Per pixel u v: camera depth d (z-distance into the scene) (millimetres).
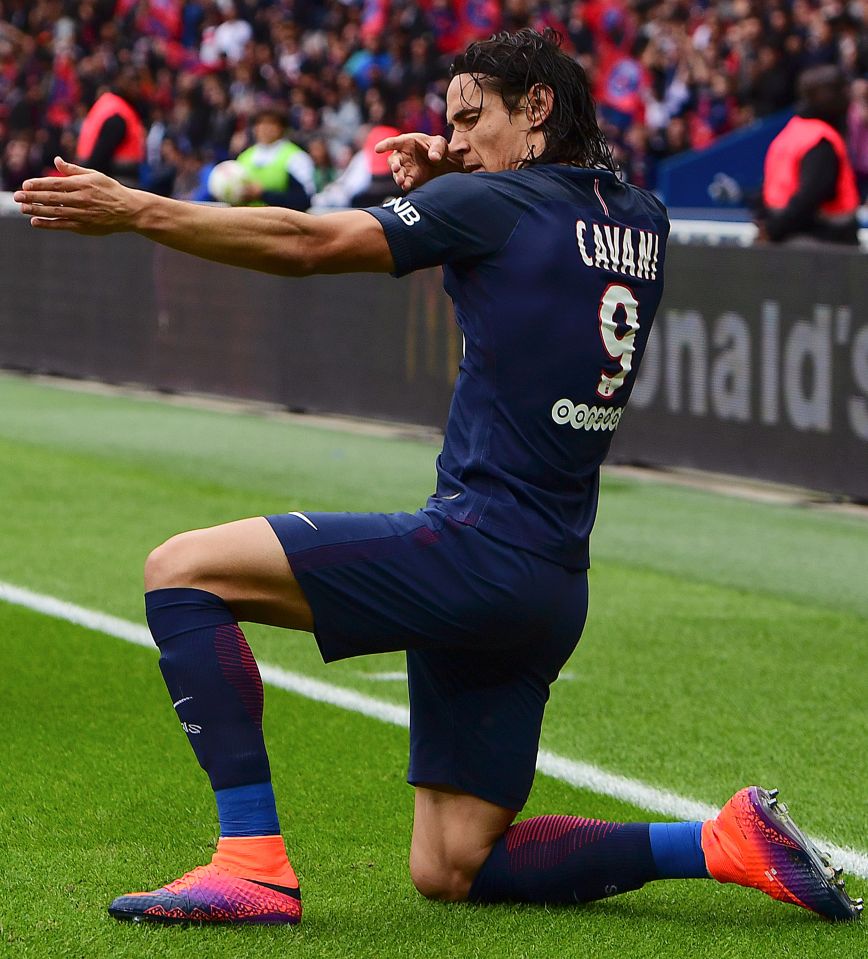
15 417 41125
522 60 11203
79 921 11438
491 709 11523
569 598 11281
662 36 65250
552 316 10859
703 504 30766
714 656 20203
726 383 31625
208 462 34750
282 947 11016
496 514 10922
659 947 11219
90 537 27000
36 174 70625
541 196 10969
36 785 14828
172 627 10953
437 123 61875
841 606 23062
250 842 11250
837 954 11133
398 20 69688
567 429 11031
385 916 11734
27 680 18578
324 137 61031
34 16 84875
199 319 43844
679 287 32469
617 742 16625
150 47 78562
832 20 56719
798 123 33781
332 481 32656
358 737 16609
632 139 59219
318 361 40562
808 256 29656
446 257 10812
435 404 37344
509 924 11609
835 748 16500
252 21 78562
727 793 15062
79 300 47844
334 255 10586
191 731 11125
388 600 10906
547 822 11922
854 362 29031
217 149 65938
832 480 29719
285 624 11156
